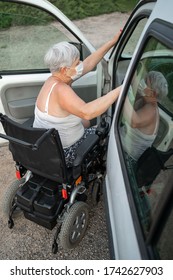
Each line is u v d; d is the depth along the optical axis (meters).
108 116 2.72
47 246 2.39
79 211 2.20
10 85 2.80
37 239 2.45
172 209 1.12
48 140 1.82
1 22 2.69
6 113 2.95
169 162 1.26
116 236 1.57
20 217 2.62
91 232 2.47
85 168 2.22
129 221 1.40
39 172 2.14
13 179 3.04
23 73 2.84
